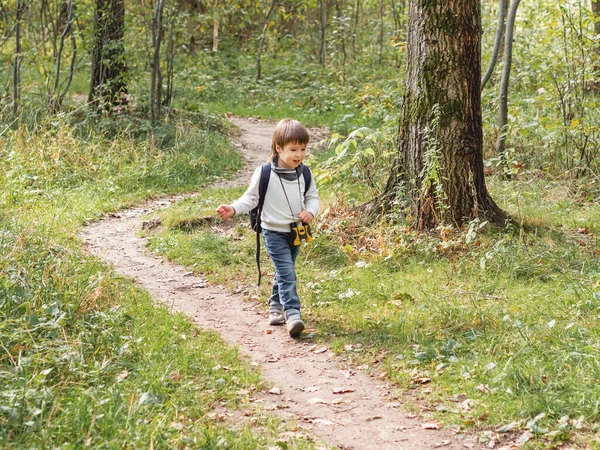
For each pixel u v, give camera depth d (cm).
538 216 831
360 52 2570
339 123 1723
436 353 477
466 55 743
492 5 2158
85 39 1533
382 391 439
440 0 735
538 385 411
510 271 637
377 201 800
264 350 511
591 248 718
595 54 1084
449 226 712
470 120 750
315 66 2441
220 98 2142
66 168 1147
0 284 512
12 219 791
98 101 1520
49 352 430
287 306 532
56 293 512
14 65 1419
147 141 1309
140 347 474
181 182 1188
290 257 545
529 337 480
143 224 884
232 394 423
